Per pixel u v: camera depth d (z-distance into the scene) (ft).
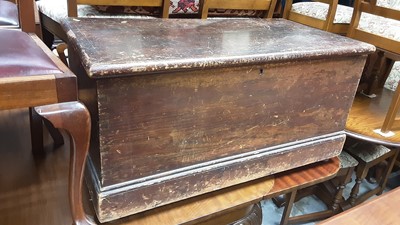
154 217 2.69
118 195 2.33
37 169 3.41
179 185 2.58
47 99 1.97
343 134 3.49
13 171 3.36
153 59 2.15
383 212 2.48
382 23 4.85
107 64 1.98
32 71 1.94
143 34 2.78
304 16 5.73
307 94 2.96
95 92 2.08
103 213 2.34
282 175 3.40
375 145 5.04
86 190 2.78
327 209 5.31
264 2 4.66
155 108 2.27
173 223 2.64
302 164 3.30
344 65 3.05
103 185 2.31
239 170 2.85
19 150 3.70
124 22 3.13
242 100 2.61
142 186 2.42
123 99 2.12
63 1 4.74
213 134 2.61
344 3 7.27
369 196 5.55
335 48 2.89
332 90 3.11
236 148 2.80
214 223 3.17
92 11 4.09
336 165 3.64
